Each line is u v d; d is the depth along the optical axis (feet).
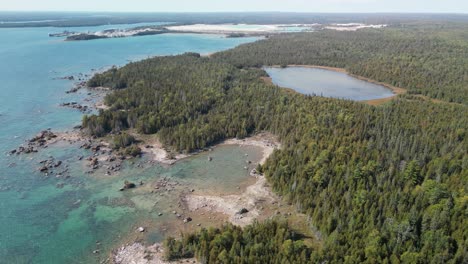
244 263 205.46
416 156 322.55
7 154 365.40
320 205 264.31
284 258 204.44
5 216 270.26
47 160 356.79
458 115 427.33
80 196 299.99
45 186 312.29
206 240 231.30
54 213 276.41
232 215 276.41
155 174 339.77
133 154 372.99
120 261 228.02
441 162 297.53
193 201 296.30
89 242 246.06
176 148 386.52
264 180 327.67
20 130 426.51
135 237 251.60
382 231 223.92
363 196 254.27
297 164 322.55
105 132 424.05
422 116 425.69
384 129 388.16
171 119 436.35
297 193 281.95
